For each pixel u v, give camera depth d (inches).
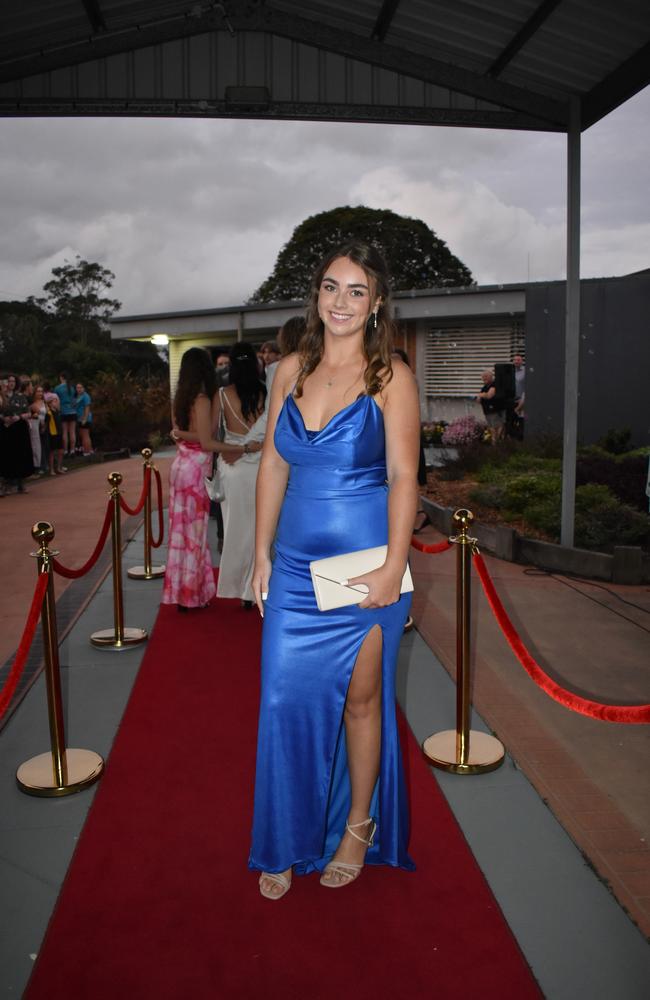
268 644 98.7
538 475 364.5
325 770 99.3
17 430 467.5
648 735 148.3
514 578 269.3
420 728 149.3
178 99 280.2
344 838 103.7
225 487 213.3
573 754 140.1
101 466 664.4
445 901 98.5
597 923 94.7
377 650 98.4
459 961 88.0
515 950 89.7
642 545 295.6
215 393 212.7
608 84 249.3
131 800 122.3
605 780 130.6
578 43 235.8
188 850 109.2
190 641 197.3
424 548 158.9
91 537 343.9
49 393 596.7
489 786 127.5
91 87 278.7
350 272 95.8
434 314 698.8
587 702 97.7
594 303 494.6
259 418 209.0
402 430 96.6
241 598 220.5
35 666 182.7
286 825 98.1
